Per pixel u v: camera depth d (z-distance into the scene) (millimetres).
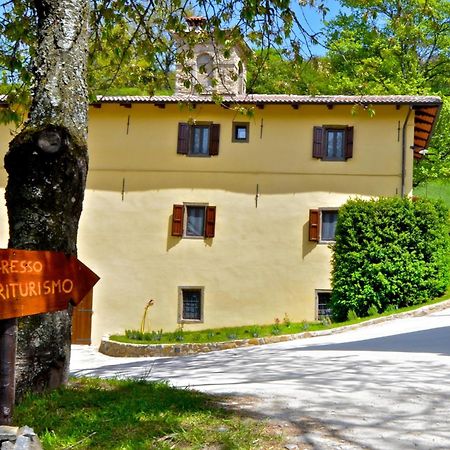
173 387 6262
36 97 5492
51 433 4426
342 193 19109
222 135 19672
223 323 19078
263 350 12898
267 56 9078
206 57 20109
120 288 19500
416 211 16797
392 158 19062
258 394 6484
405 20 8609
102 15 8906
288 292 18969
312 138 19406
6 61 8438
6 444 3547
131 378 7312
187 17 9242
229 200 19469
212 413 5195
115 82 9906
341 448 4586
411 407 6020
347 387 7102
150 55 9352
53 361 5363
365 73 10953
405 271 16469
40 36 5688
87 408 5031
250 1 8469
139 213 19656
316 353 11062
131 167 19828
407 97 19094
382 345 11586
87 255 19656
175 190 19625
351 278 16531
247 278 19156
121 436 4398
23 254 3822
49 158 5227
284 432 4902
